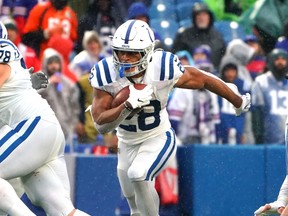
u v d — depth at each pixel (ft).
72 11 100.48
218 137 87.81
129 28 60.59
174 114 86.43
